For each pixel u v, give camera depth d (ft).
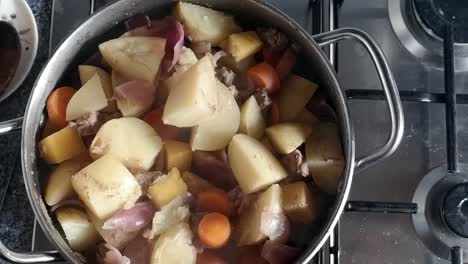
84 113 1.37
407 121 1.56
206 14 1.44
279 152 1.38
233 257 1.34
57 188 1.34
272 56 1.46
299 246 1.34
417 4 1.58
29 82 1.60
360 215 1.49
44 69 1.33
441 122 1.56
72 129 1.35
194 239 1.31
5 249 1.24
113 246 1.30
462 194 1.42
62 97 1.38
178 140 1.38
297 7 1.63
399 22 1.63
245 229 1.32
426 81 1.59
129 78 1.39
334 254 1.42
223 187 1.38
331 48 1.55
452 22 1.56
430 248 1.47
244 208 1.33
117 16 1.41
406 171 1.53
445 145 1.54
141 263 1.30
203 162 1.37
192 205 1.34
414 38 1.62
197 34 1.43
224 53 1.44
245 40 1.42
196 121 1.32
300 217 1.35
